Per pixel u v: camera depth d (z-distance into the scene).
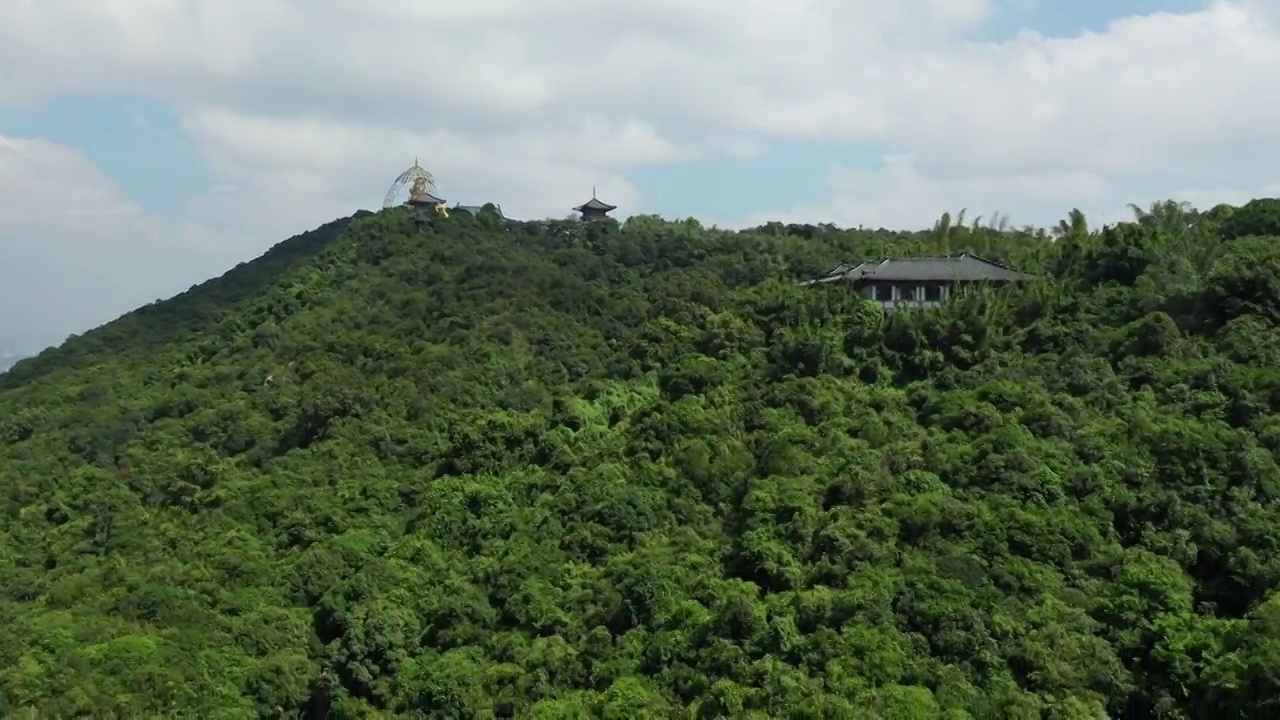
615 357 105.38
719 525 77.56
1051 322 89.06
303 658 76.44
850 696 60.78
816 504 73.69
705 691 64.50
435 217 145.88
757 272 124.75
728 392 89.75
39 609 82.38
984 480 72.12
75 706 71.19
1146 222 101.31
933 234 127.12
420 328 114.81
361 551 85.00
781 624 65.19
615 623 72.31
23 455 106.44
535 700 69.12
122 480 99.06
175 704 72.69
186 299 150.88
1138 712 60.06
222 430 103.12
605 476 83.75
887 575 66.44
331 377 106.50
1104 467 72.00
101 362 129.88
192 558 86.00
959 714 58.38
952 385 84.81
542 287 123.69
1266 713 56.22
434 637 76.88
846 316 95.75
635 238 145.50
